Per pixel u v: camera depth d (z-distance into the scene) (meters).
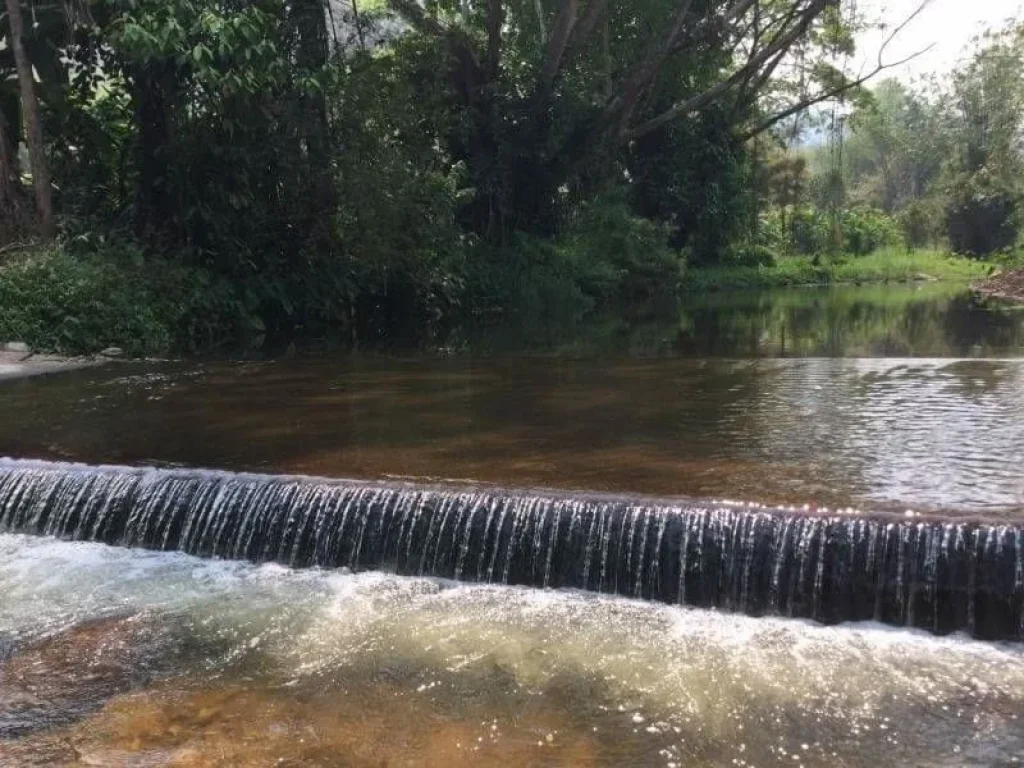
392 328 16.41
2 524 6.03
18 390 9.14
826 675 4.02
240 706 3.89
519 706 3.84
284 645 4.43
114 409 8.10
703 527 4.77
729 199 33.19
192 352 12.58
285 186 15.24
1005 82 40.16
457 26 20.88
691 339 13.94
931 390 8.38
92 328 11.80
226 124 12.86
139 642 4.48
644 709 3.78
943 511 4.68
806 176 44.28
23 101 12.47
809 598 4.59
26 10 13.22
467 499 5.20
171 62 13.00
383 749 3.54
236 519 5.56
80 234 13.02
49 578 5.25
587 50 22.28
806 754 3.45
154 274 12.94
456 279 18.78
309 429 7.16
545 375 9.84
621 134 23.25
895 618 4.48
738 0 22.77
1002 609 4.32
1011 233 42.69
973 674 4.00
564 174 23.19
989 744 3.48
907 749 3.46
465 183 21.72
